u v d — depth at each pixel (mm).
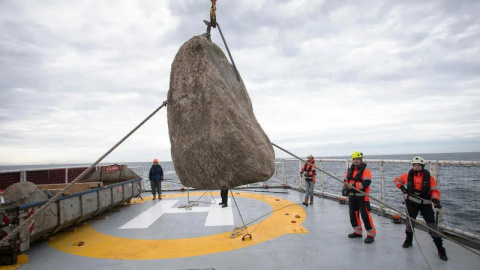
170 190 15016
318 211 8789
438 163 5867
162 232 6980
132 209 10180
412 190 5117
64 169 10750
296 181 14367
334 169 44688
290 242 5898
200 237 6438
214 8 3486
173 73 3178
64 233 7121
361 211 5809
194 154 2832
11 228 5133
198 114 2832
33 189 5859
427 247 5340
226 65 3436
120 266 4898
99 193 8188
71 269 4844
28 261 5254
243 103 3305
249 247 5656
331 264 4707
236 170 2621
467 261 4648
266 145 2986
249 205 10180
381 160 7777
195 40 3051
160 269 4711
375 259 4863
